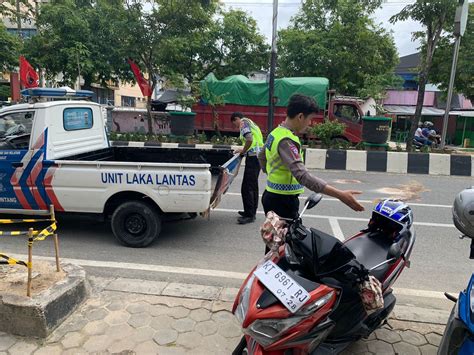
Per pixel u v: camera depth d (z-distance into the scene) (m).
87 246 5.32
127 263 4.76
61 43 18.44
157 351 3.04
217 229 6.12
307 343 2.35
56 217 5.85
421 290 4.24
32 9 18.98
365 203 7.78
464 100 30.69
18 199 5.41
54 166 5.23
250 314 2.23
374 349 3.15
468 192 2.46
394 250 2.95
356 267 2.37
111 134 15.48
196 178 4.94
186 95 17.14
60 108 5.60
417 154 11.47
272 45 13.61
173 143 13.82
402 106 30.81
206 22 14.84
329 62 21.66
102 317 3.45
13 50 17.42
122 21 14.22
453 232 6.16
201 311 3.58
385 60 23.22
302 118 3.19
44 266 3.86
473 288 2.27
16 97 13.41
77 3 20.30
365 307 2.42
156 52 15.11
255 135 6.24
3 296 3.24
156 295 3.84
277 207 3.55
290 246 2.47
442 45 18.03
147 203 5.20
